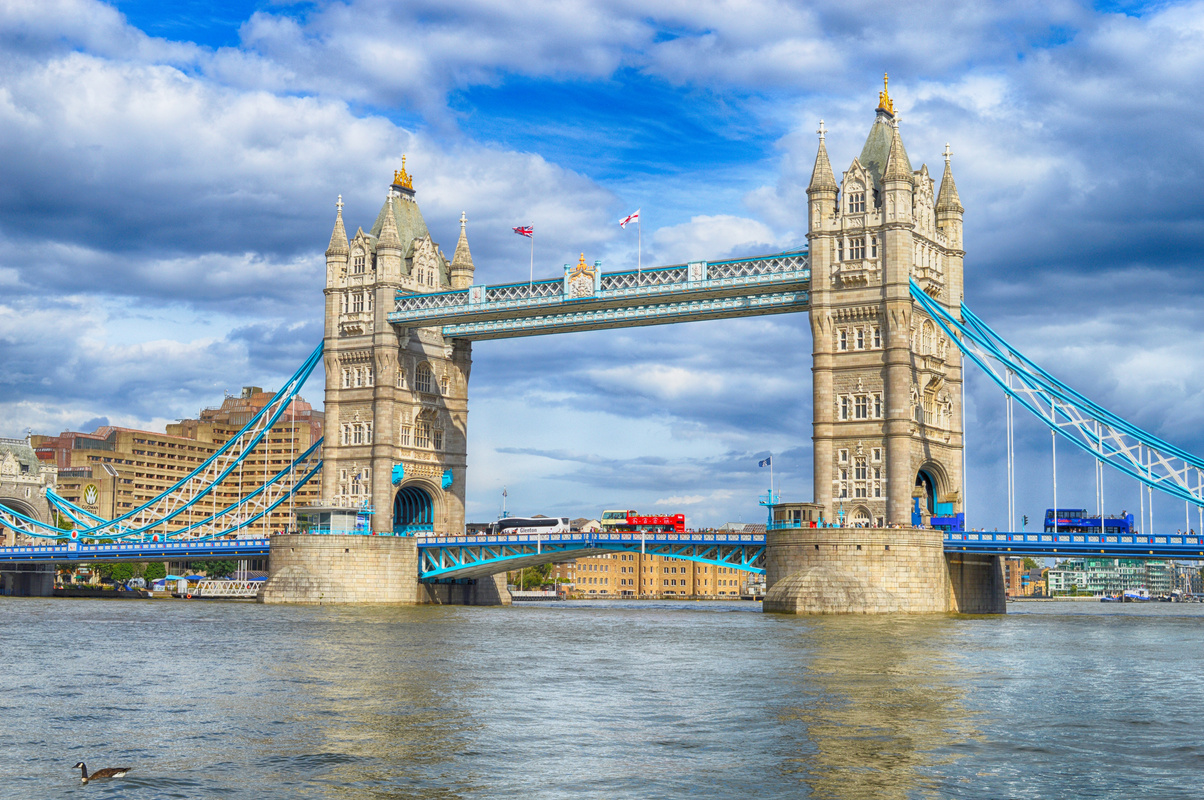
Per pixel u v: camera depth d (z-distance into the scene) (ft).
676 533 437.58
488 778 118.01
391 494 508.12
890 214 417.28
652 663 217.77
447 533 533.14
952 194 453.58
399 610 436.35
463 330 517.55
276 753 129.49
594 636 291.38
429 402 531.50
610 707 160.45
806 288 437.58
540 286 484.74
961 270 449.06
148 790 113.91
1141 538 385.50
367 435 515.50
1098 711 155.94
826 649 246.88
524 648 253.24
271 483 554.05
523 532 554.46
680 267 456.86
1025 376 411.34
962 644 261.65
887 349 415.23
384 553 492.13
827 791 112.68
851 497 418.72
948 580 414.41
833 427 423.64
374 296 519.19
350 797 111.24
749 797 110.73
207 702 165.99
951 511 435.94
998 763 123.85
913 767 122.21
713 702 164.55
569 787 114.42
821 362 426.51
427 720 150.00
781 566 404.98
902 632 301.02
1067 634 300.61
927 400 431.84
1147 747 131.95
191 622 352.49
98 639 279.69
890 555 392.06
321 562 486.79
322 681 189.98
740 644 261.65
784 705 161.48
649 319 469.98
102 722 149.18
